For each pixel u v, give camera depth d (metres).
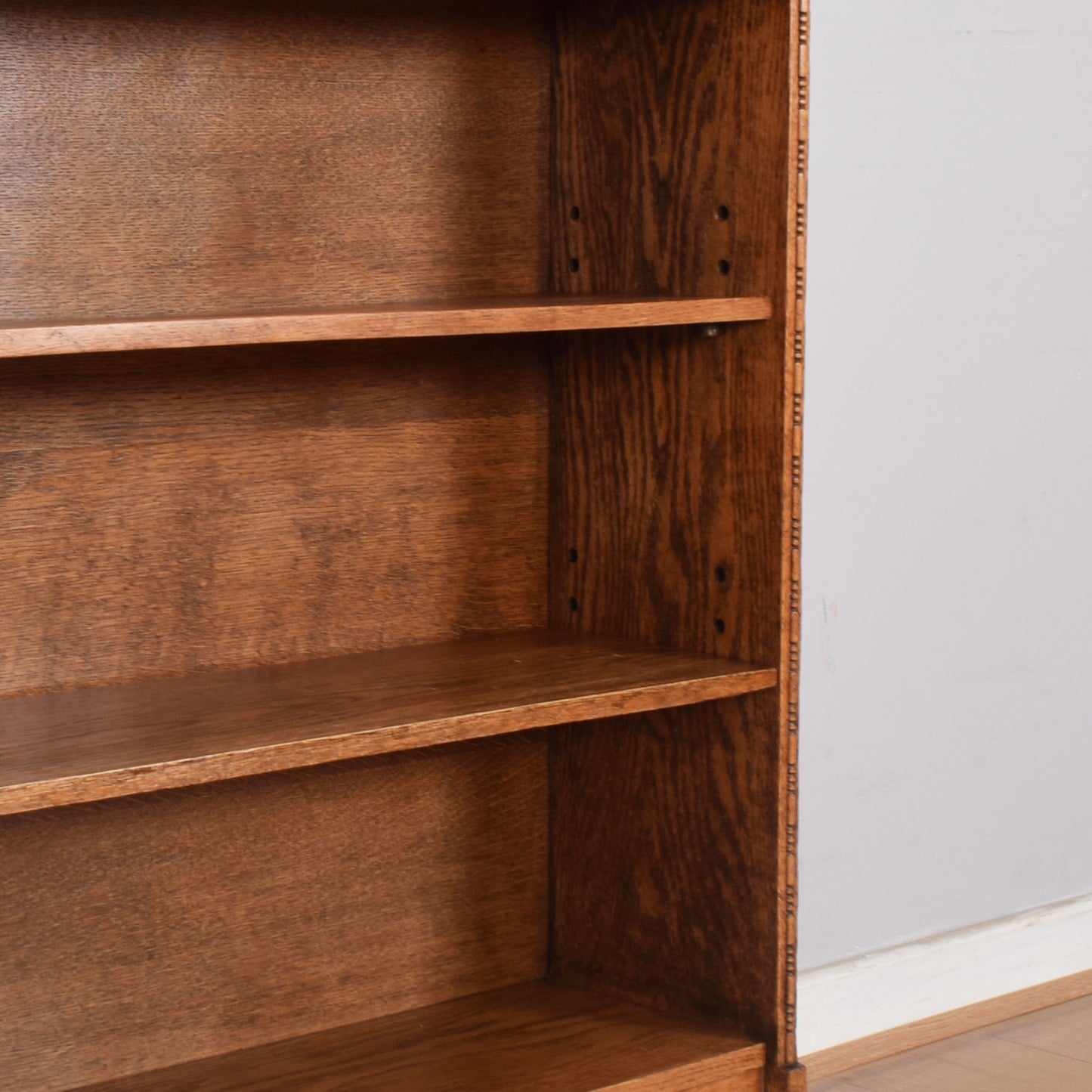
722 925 1.97
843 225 2.51
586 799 2.15
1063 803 2.93
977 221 2.67
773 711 1.88
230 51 1.85
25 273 1.75
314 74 1.91
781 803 1.88
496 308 1.69
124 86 1.79
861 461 2.59
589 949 2.17
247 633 1.93
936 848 2.76
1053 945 2.86
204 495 1.89
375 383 1.99
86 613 1.82
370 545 2.01
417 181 1.99
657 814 2.04
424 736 1.65
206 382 1.87
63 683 1.81
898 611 2.67
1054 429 2.83
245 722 1.66
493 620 2.12
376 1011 2.08
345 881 2.05
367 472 2.00
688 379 1.93
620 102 1.98
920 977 2.69
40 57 1.74
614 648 1.99
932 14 2.57
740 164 1.84
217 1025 1.97
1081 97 2.77
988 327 2.71
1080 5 2.76
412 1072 1.90
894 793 2.69
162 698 1.77
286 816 2.00
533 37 2.05
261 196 1.88
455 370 2.05
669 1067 1.88
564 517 2.12
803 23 1.77
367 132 1.95
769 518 1.85
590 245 2.04
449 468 2.06
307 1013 2.03
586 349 2.06
